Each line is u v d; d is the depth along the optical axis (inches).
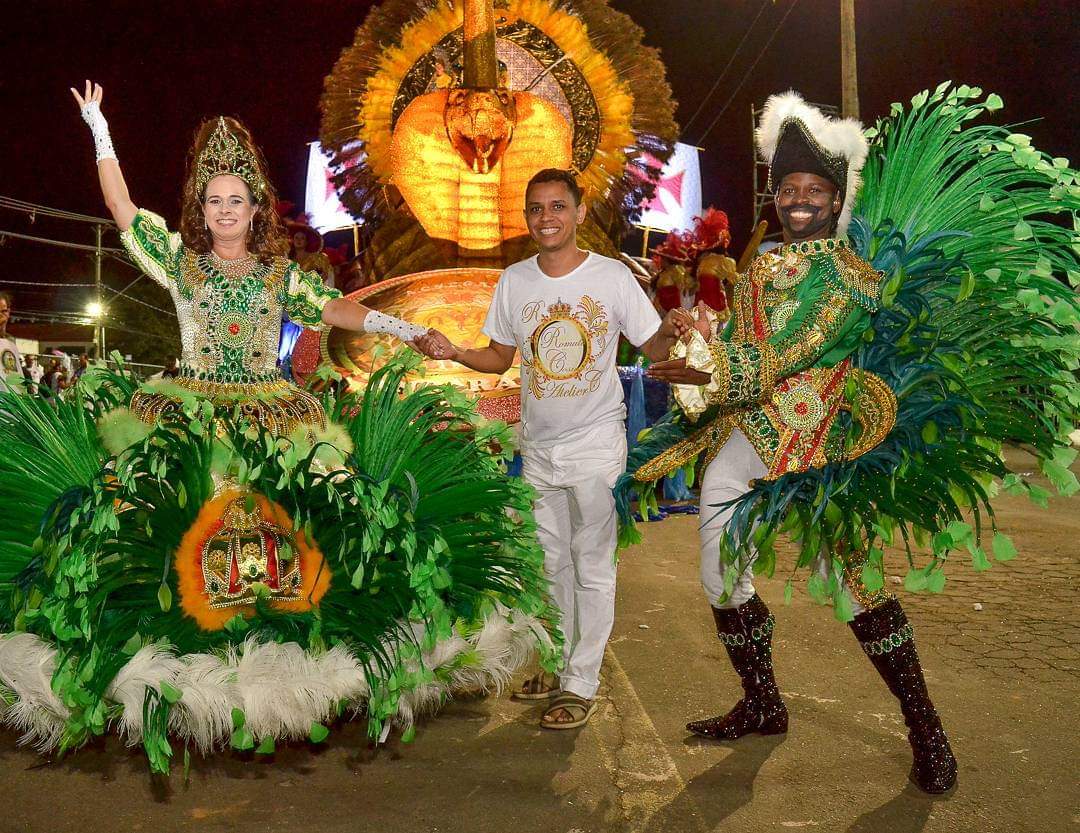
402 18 270.2
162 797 107.8
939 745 109.7
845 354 114.0
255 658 108.3
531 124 261.1
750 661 125.5
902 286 111.3
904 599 201.9
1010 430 115.0
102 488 105.5
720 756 120.0
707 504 120.3
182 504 110.0
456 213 264.2
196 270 129.6
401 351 142.6
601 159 265.6
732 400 112.4
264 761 117.8
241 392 128.2
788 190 116.0
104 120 134.3
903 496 110.8
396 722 124.0
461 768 116.3
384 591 118.7
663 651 165.0
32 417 121.6
